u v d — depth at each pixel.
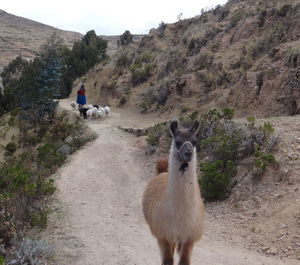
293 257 7.98
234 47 26.67
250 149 12.77
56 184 14.95
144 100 31.00
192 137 5.59
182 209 5.58
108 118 28.30
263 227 9.30
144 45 42.88
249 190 11.10
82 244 9.32
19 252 8.12
